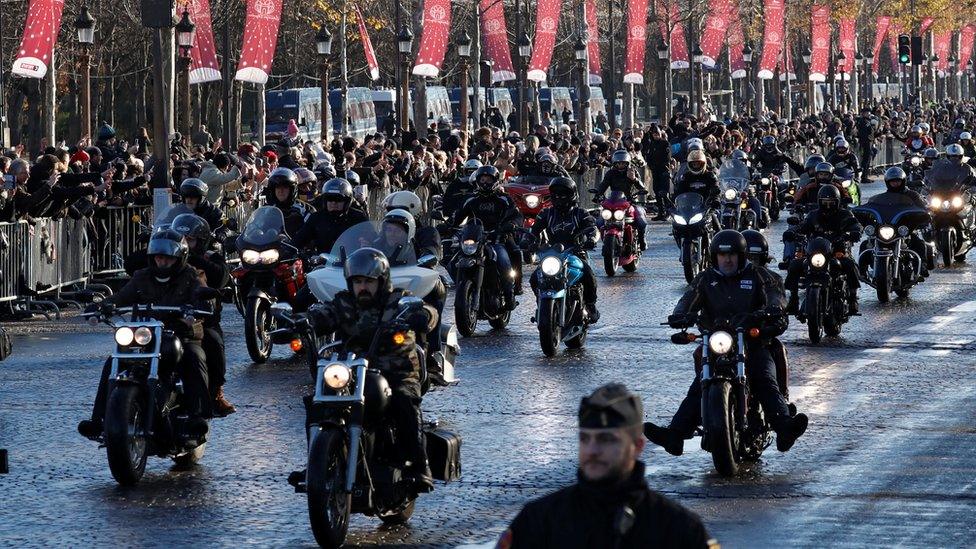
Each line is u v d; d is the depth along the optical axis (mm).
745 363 31656
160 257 31375
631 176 77938
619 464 14555
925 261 65750
